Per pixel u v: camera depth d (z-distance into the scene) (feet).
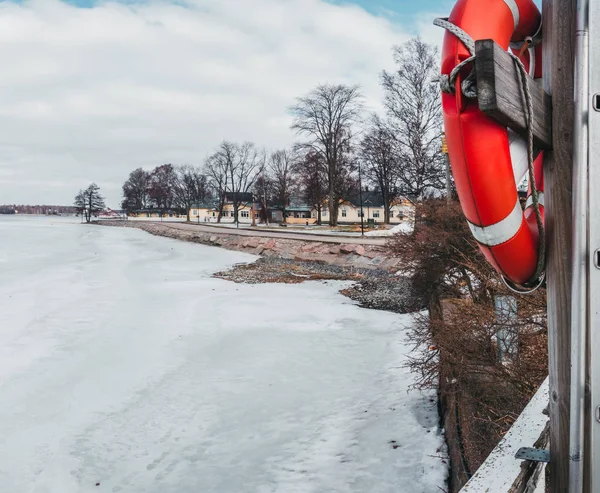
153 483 18.98
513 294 18.07
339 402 25.49
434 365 21.93
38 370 30.07
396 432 21.70
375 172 142.82
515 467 4.77
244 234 131.85
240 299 52.75
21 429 22.81
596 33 4.52
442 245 32.14
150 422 23.73
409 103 99.81
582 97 4.51
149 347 35.04
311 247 89.35
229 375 29.73
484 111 4.03
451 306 27.58
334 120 163.94
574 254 4.57
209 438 22.24
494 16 4.70
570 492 4.63
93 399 26.20
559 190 4.77
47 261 91.45
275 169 236.84
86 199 419.54
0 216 644.27
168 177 403.34
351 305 49.03
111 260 95.20
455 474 16.60
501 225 4.53
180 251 117.39
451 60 4.50
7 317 42.55
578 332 4.56
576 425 4.58
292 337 37.65
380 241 86.79
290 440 21.81
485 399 18.28
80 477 19.31
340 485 18.37
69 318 42.75
